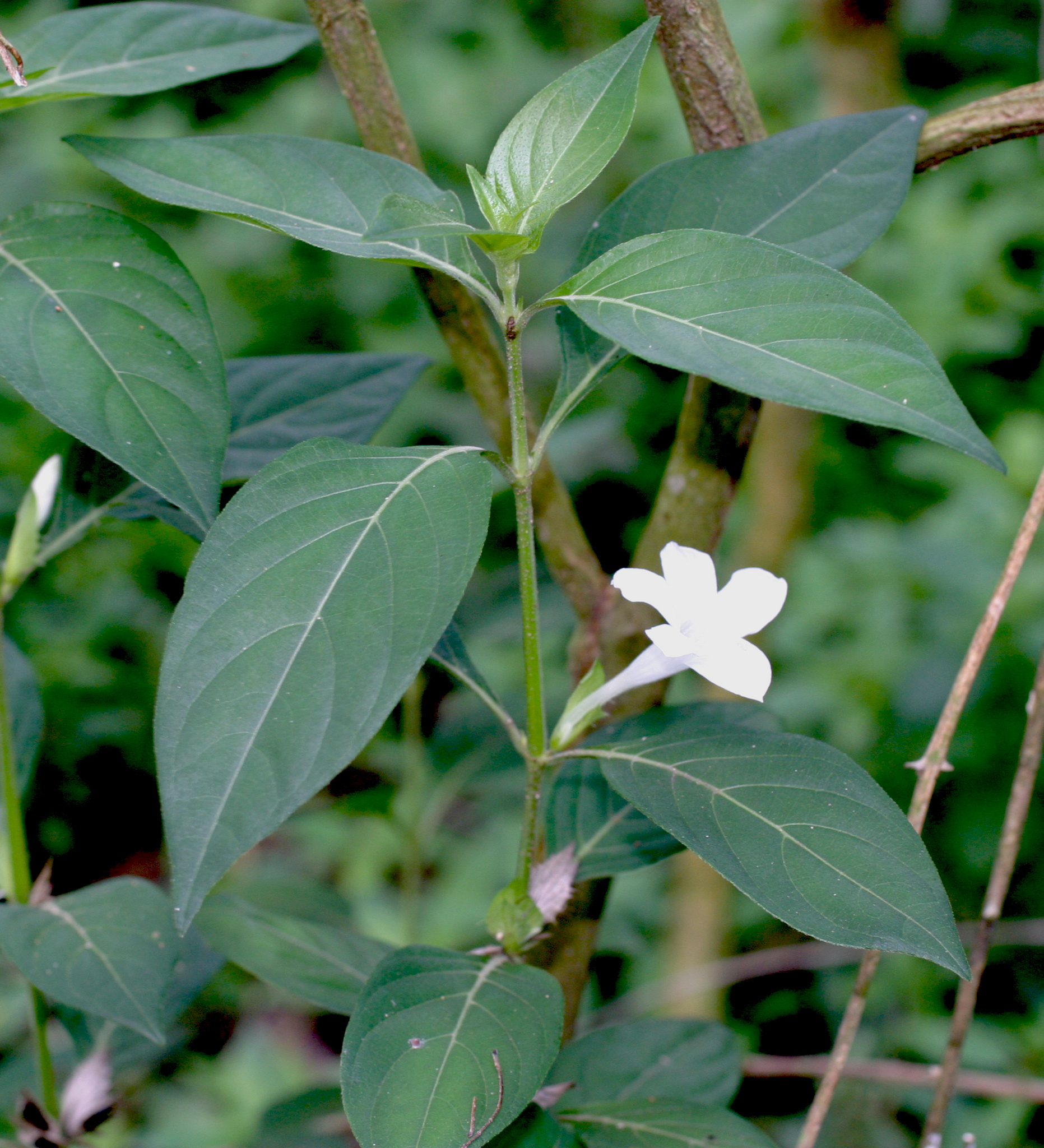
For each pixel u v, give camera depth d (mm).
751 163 805
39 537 820
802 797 742
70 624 2104
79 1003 783
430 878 1742
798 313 708
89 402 737
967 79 2465
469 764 1221
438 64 2623
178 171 770
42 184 2416
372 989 737
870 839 733
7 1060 1048
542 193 736
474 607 1248
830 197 800
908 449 2033
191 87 2471
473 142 2578
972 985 836
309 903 1173
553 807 822
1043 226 2203
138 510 830
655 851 812
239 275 2416
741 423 829
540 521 855
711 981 1250
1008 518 1807
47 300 750
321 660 699
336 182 771
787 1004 1707
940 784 1833
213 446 741
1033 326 2248
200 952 894
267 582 706
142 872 2084
